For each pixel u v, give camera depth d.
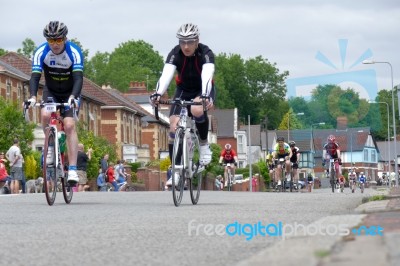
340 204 22.59
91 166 96.88
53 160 24.95
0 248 12.41
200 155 24.86
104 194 36.28
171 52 23.98
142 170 114.31
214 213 19.20
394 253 8.62
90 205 24.50
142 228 15.34
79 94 25.50
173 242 12.83
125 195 34.81
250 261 9.34
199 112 23.92
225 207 21.98
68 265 10.52
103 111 167.38
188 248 11.99
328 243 10.41
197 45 23.67
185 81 24.06
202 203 25.28
